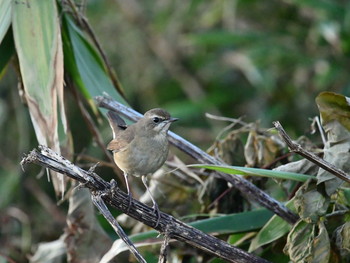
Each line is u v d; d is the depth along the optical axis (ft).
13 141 55.47
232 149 33.99
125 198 26.37
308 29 54.03
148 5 60.70
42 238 50.21
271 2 56.29
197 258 33.71
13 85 54.13
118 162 32.45
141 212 26.71
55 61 30.12
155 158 31.86
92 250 33.86
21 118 53.36
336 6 48.70
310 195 27.02
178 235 26.99
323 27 48.78
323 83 50.01
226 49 58.18
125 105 34.55
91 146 53.36
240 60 56.65
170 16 59.62
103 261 29.63
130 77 60.03
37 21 30.48
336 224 27.96
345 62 51.55
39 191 52.34
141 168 31.96
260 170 26.58
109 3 60.44
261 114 53.93
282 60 52.60
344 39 49.26
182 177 34.86
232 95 56.18
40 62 30.14
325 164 25.27
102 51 34.76
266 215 30.42
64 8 33.32
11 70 54.19
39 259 36.55
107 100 33.17
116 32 60.23
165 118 32.01
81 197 33.78
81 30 34.96
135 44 60.18
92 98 33.55
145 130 31.81
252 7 56.75
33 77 30.12
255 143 33.27
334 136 27.14
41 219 51.21
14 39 30.40
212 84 59.67
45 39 30.30
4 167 53.47
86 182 25.25
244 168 26.37
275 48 51.75
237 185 30.37
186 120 58.03
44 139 30.04
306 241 26.96
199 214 33.22
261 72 52.60
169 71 61.00
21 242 46.19
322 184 27.04
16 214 46.80
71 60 34.01
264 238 29.30
